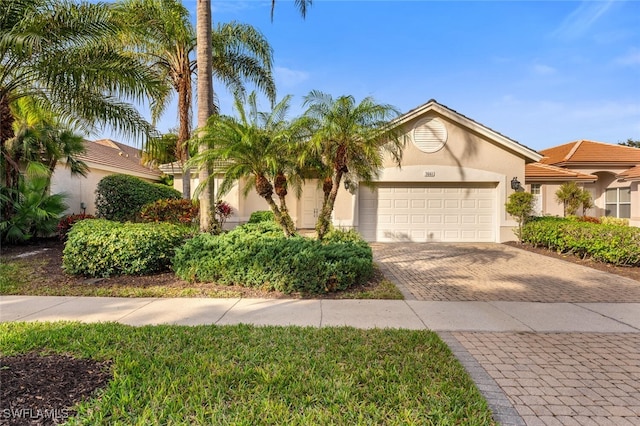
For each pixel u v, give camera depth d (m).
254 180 9.45
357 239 10.10
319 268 6.84
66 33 8.69
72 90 9.35
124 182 14.46
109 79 9.26
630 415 2.98
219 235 8.95
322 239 9.28
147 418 2.76
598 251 10.12
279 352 4.04
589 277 8.53
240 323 5.10
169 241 8.19
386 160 14.21
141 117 11.05
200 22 9.36
